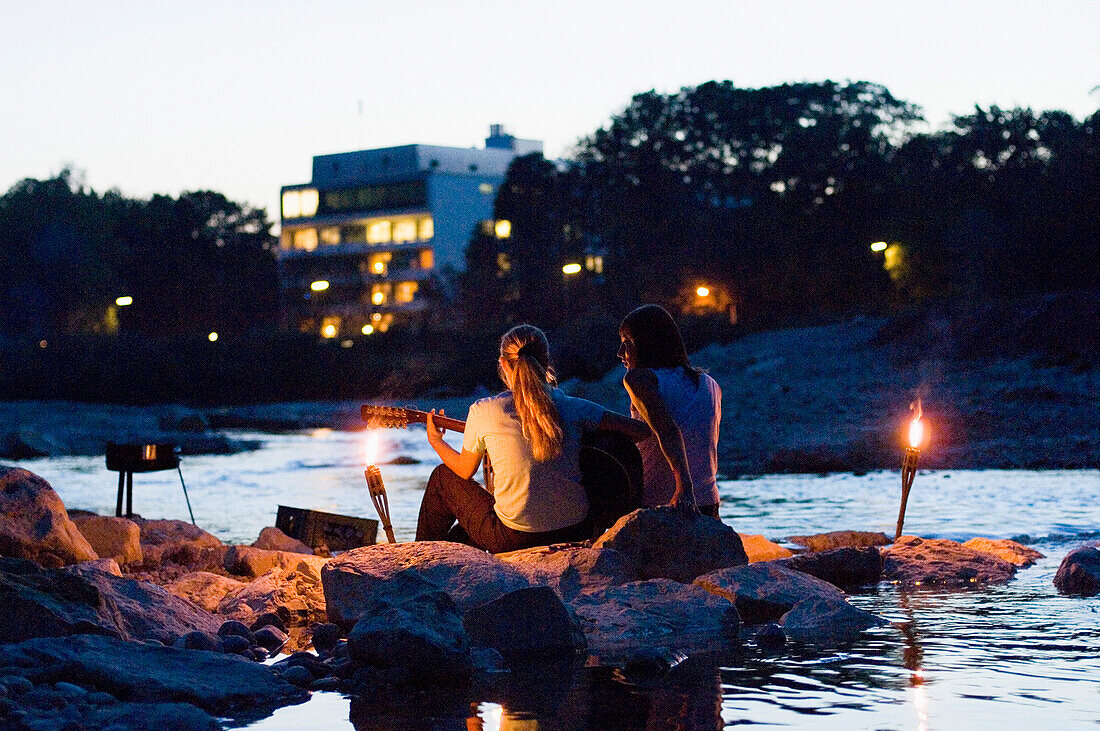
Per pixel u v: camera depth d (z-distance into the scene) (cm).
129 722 348
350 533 758
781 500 1218
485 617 469
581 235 7169
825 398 2681
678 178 6900
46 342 7225
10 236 8938
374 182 9588
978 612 539
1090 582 594
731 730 340
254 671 414
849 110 6925
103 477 1917
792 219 5975
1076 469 1547
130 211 9844
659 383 616
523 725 352
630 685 403
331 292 9269
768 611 541
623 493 600
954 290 4134
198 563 726
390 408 630
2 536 609
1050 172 4134
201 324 9338
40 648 411
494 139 10988
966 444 1892
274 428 4259
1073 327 2844
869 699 374
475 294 7194
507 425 597
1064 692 381
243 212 10219
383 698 392
